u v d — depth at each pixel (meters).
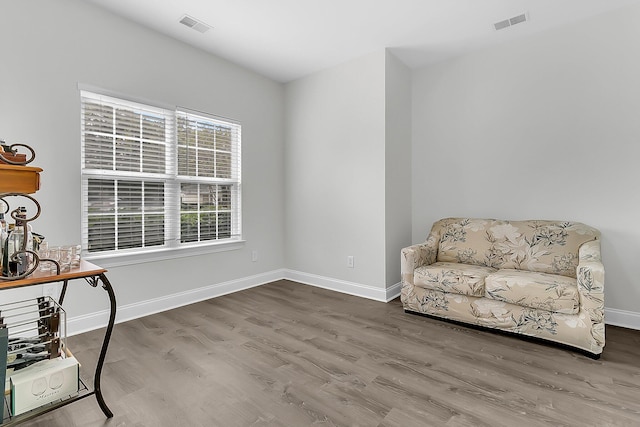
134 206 2.77
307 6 2.52
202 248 3.22
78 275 1.37
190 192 3.19
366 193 3.38
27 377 1.26
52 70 2.27
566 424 1.44
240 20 2.71
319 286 3.79
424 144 3.64
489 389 1.71
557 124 2.86
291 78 3.95
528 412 1.52
